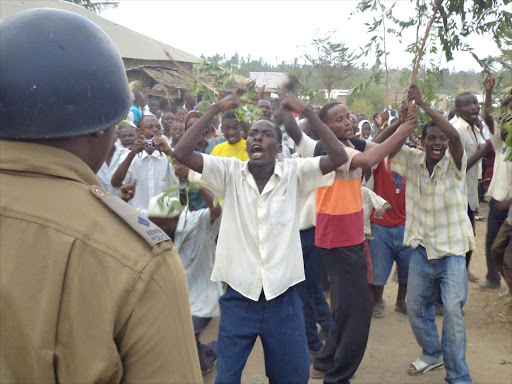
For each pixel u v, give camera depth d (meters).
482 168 8.70
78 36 1.06
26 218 0.96
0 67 1.00
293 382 2.85
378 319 5.08
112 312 0.95
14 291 0.93
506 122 4.02
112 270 0.96
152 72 12.17
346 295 3.39
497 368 4.12
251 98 2.92
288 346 2.80
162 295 0.99
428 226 3.70
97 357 0.94
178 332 1.01
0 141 1.03
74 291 0.95
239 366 2.80
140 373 0.98
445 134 3.49
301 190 2.97
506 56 3.58
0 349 0.94
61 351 0.95
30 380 0.94
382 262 4.84
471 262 6.99
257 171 2.87
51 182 1.01
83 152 1.09
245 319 2.78
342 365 3.48
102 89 1.07
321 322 4.38
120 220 1.02
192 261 3.69
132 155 4.05
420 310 3.89
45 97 1.00
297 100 2.90
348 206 3.36
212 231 3.74
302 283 4.07
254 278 2.75
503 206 4.89
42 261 0.95
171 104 11.16
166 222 3.56
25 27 1.03
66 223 0.97
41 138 1.02
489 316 5.16
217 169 2.88
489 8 3.38
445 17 3.45
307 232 4.12
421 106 3.46
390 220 4.79
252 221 2.79
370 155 3.25
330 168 2.87
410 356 4.31
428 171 3.71
